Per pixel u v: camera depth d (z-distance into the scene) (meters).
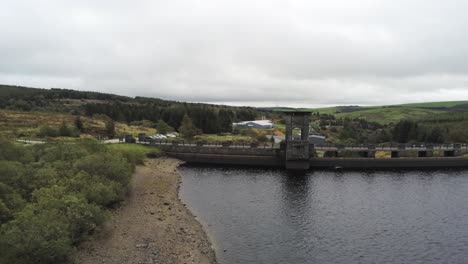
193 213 48.06
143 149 89.50
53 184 35.66
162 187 60.44
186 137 131.00
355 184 68.81
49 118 146.12
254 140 131.12
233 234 40.69
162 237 36.78
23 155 45.22
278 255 35.28
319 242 38.94
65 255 25.58
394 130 151.12
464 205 54.50
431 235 41.53
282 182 69.94
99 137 105.12
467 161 89.56
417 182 71.25
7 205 29.52
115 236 34.50
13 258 22.23
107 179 43.97
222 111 186.88
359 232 42.28
